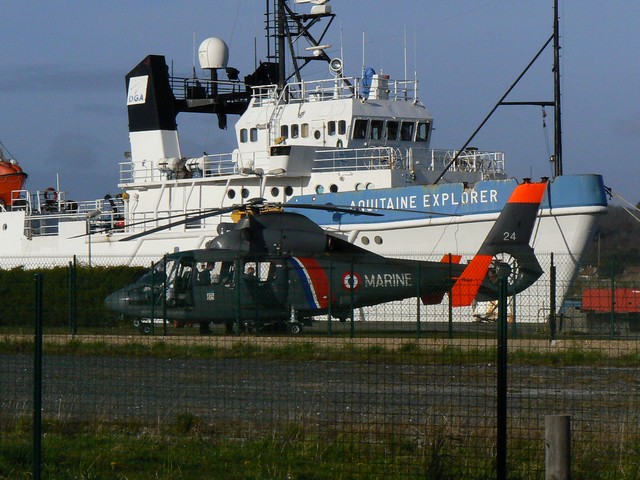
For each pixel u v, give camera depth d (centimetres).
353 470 4178
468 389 5894
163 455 4484
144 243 13150
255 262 10056
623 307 9019
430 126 12988
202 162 12925
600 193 10612
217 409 5484
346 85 12888
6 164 15600
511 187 10712
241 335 9569
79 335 9131
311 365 7538
